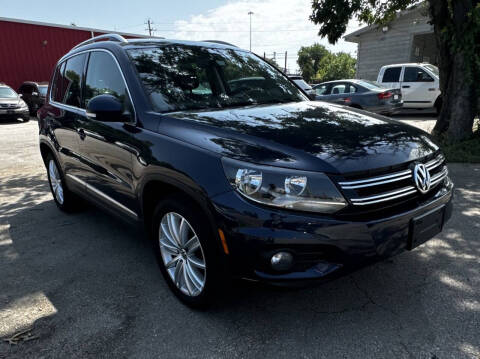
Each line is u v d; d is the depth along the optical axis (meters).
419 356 2.03
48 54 20.73
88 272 3.06
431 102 12.45
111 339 2.25
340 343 2.15
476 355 2.02
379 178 2.10
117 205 3.11
